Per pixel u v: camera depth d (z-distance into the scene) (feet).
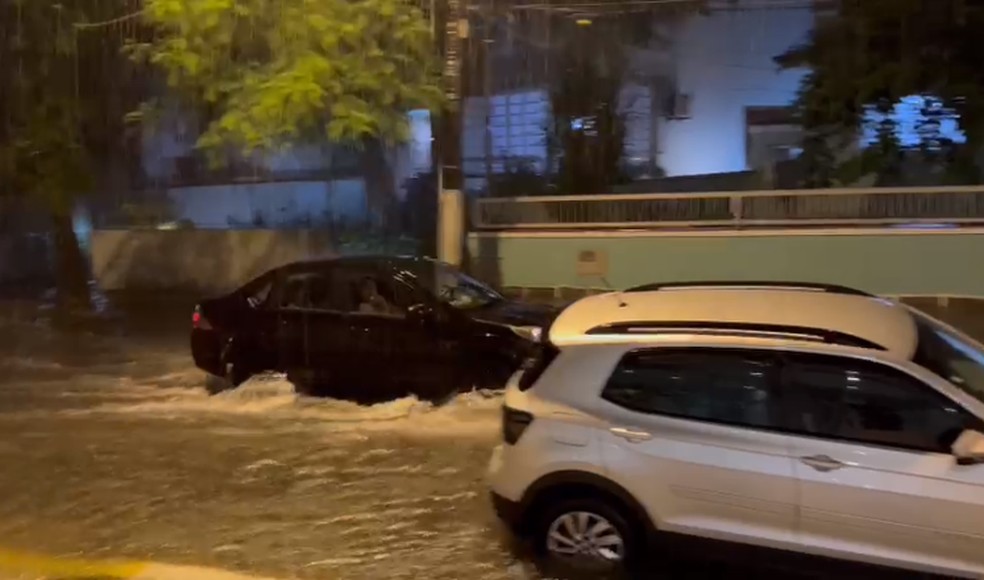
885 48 45.73
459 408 28.84
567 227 45.60
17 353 39.55
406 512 21.08
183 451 25.91
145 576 17.63
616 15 54.39
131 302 53.01
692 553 15.90
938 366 15.66
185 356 38.50
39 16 44.42
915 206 40.50
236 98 38.06
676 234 43.19
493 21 53.88
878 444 15.01
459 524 20.30
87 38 46.19
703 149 54.24
